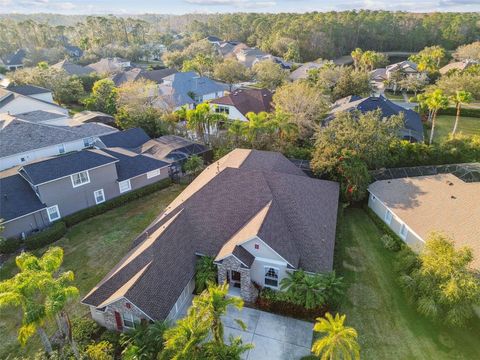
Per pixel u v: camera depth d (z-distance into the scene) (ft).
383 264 81.46
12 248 88.12
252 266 71.05
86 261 85.15
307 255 71.61
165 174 125.39
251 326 65.00
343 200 103.86
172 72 292.81
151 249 67.67
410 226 81.41
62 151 144.25
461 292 58.39
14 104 177.06
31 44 462.60
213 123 145.18
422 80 251.80
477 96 200.03
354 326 64.85
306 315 66.33
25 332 47.16
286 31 428.15
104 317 62.80
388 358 58.90
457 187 89.25
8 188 95.04
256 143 134.72
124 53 432.66
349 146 101.60
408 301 68.69
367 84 205.46
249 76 281.54
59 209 99.45
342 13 540.52
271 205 77.15
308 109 148.15
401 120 117.91
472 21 464.24
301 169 114.42
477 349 60.03
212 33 637.71
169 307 61.67
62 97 241.35
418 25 472.44
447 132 173.47
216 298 50.11
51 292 47.01
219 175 85.71
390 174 109.50
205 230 76.64
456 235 73.41
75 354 53.72
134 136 150.92
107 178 108.47
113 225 100.73
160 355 51.06
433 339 62.08
